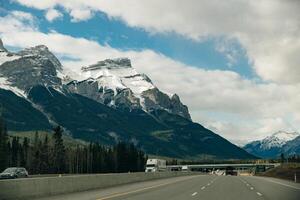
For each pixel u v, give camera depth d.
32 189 31.67
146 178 71.69
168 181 69.44
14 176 79.25
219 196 36.94
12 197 28.88
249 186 54.50
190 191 43.41
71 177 39.03
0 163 147.62
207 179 80.94
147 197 35.00
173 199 33.44
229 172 149.50
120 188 47.41
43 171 177.00
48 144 181.88
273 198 35.22
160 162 157.88
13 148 180.75
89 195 35.91
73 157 197.50
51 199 31.28
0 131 149.75
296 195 38.94
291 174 106.88
